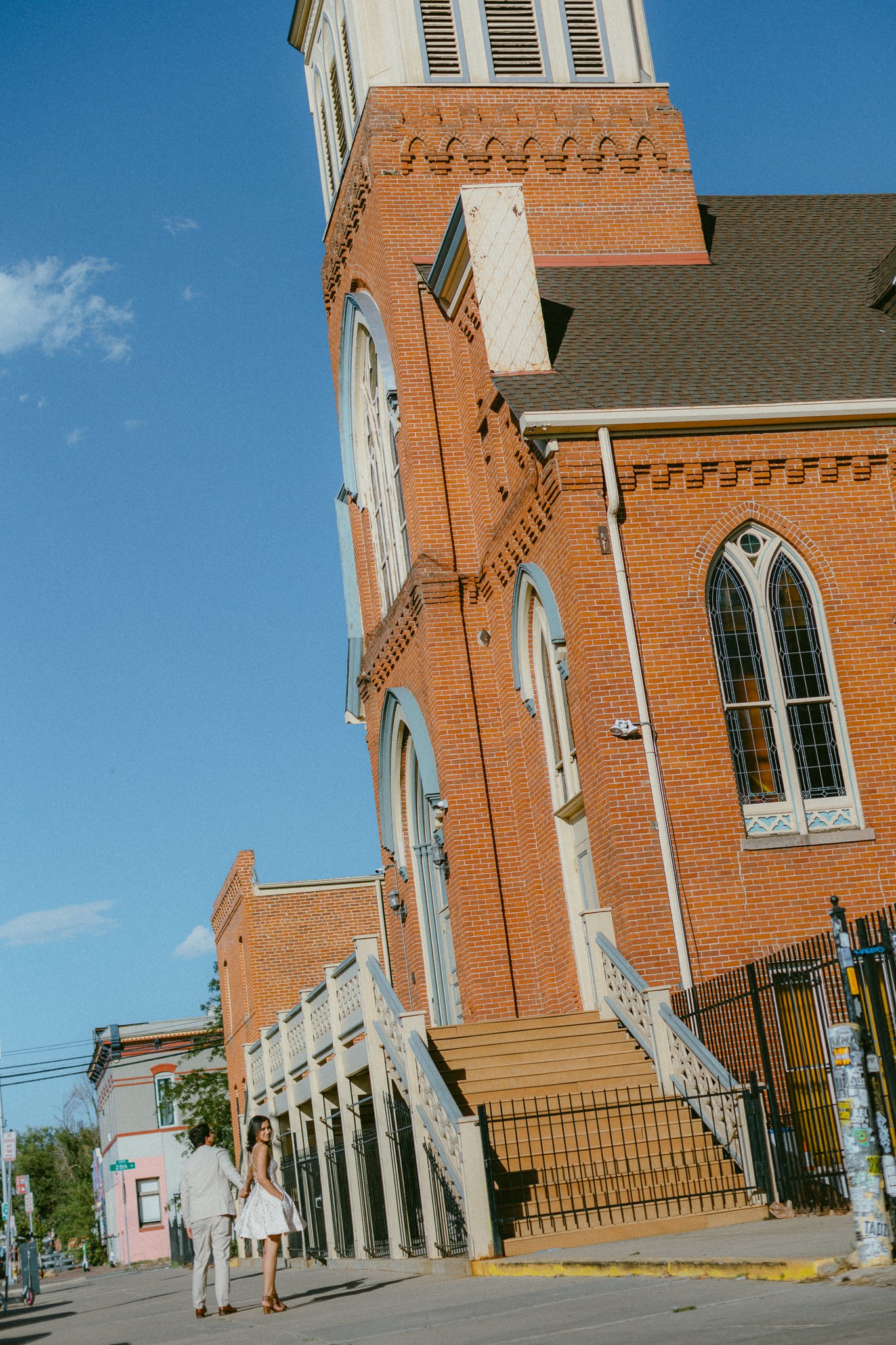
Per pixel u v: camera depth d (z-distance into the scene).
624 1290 10.16
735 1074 17.12
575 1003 22.17
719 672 20.52
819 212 30.19
